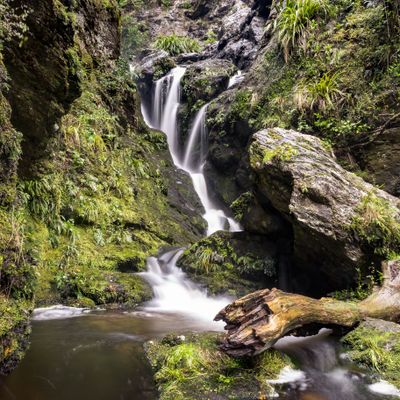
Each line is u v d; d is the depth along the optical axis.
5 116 2.99
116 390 2.75
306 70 7.82
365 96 6.66
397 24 6.64
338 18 7.95
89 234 6.01
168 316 4.76
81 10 7.56
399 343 3.22
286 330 3.08
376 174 6.27
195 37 19.09
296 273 5.89
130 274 5.81
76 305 4.83
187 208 9.27
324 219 4.76
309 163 5.17
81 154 6.60
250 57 12.66
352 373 3.07
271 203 5.76
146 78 13.70
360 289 4.61
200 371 2.90
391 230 4.62
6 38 3.09
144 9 20.78
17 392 2.60
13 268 2.88
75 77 4.25
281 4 9.70
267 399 2.65
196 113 11.62
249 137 8.93
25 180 4.96
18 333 2.83
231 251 6.20
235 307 3.21
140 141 9.95
